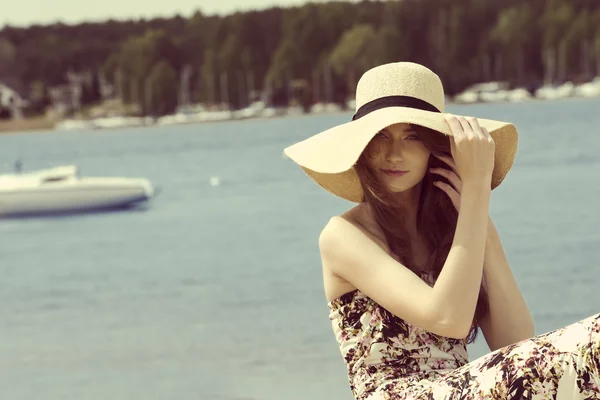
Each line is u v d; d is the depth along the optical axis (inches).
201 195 1197.1
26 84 5487.2
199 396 293.9
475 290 111.6
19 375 335.9
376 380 116.7
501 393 98.8
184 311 432.1
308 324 383.6
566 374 96.1
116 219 958.4
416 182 120.8
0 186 986.7
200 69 5270.7
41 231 892.6
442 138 117.7
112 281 549.3
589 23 4628.4
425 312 112.0
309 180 1337.4
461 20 4758.9
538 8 4773.6
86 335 396.5
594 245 531.8
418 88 119.0
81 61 5556.1
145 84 5093.5
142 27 5659.5
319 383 298.0
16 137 5083.7
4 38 5546.3
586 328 96.3
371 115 116.9
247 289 477.4
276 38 5034.5
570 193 880.9
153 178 1592.0
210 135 3531.0
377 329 117.8
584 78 4633.4
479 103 4611.2
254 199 1098.7
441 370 116.6
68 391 311.7
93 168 2026.3
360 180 120.6
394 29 4650.6
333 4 4948.3
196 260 613.3
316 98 4830.2
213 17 5388.8
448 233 124.0
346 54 4709.6
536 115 2918.3
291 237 709.3
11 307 479.2
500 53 4753.9
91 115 5295.3
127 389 310.5
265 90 4926.2
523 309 125.2
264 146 2503.7
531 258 498.3
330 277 121.2
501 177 125.1
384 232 121.4
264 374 312.5
